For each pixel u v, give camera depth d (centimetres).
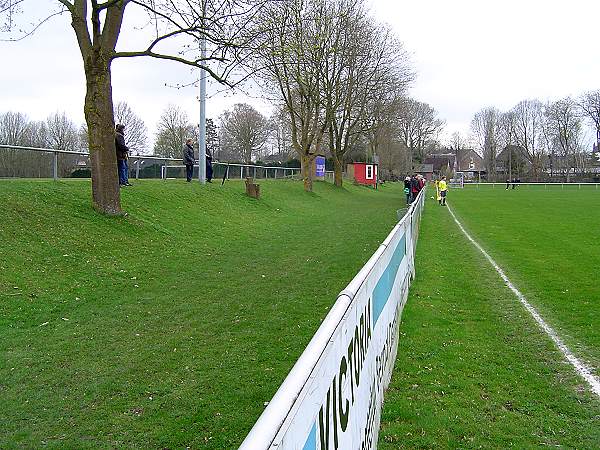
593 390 539
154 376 586
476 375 583
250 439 140
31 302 845
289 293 991
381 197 5072
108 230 1358
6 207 1227
